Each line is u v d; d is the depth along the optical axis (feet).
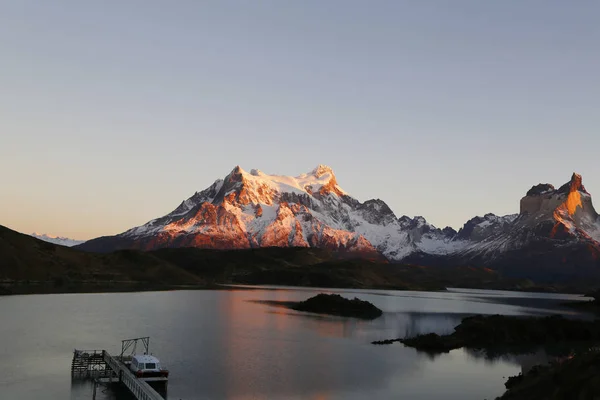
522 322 417.08
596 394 161.58
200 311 546.26
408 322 517.55
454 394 235.40
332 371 274.98
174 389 228.84
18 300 577.84
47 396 211.20
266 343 353.51
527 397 187.62
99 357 257.96
